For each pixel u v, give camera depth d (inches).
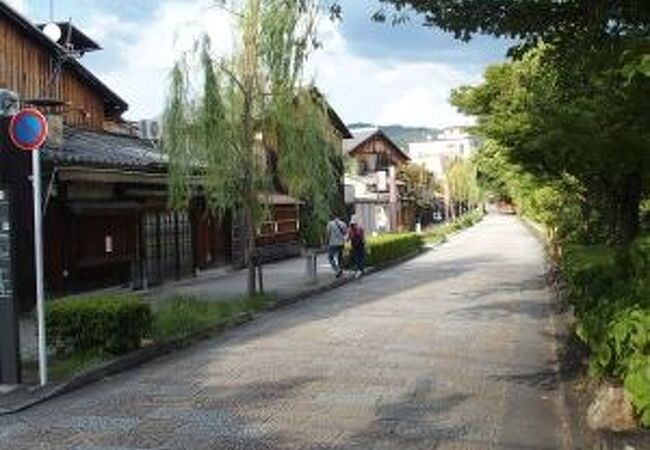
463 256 1493.6
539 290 879.1
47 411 382.0
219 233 1188.5
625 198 475.5
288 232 1496.1
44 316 447.8
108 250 865.5
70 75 974.4
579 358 454.6
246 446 320.5
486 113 755.4
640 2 261.4
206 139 779.4
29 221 712.4
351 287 979.3
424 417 362.0
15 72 843.4
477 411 371.9
